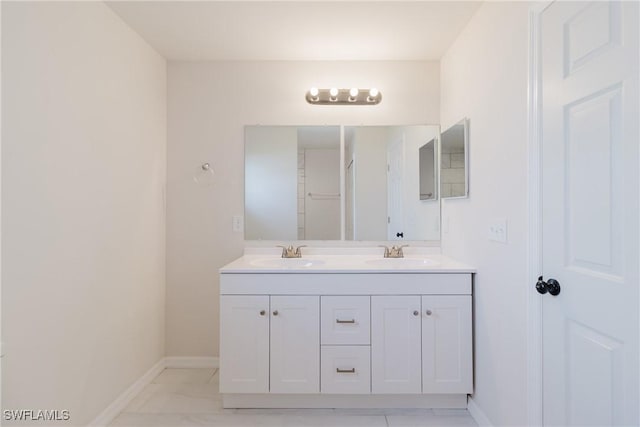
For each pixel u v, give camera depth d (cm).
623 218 95
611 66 98
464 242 206
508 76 153
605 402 102
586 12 107
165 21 198
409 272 190
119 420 184
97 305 175
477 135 186
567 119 116
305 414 190
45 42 142
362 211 252
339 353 190
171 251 251
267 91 253
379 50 236
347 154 254
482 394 179
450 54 231
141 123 217
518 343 145
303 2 180
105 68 181
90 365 169
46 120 143
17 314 130
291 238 253
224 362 191
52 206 146
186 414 190
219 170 252
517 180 145
